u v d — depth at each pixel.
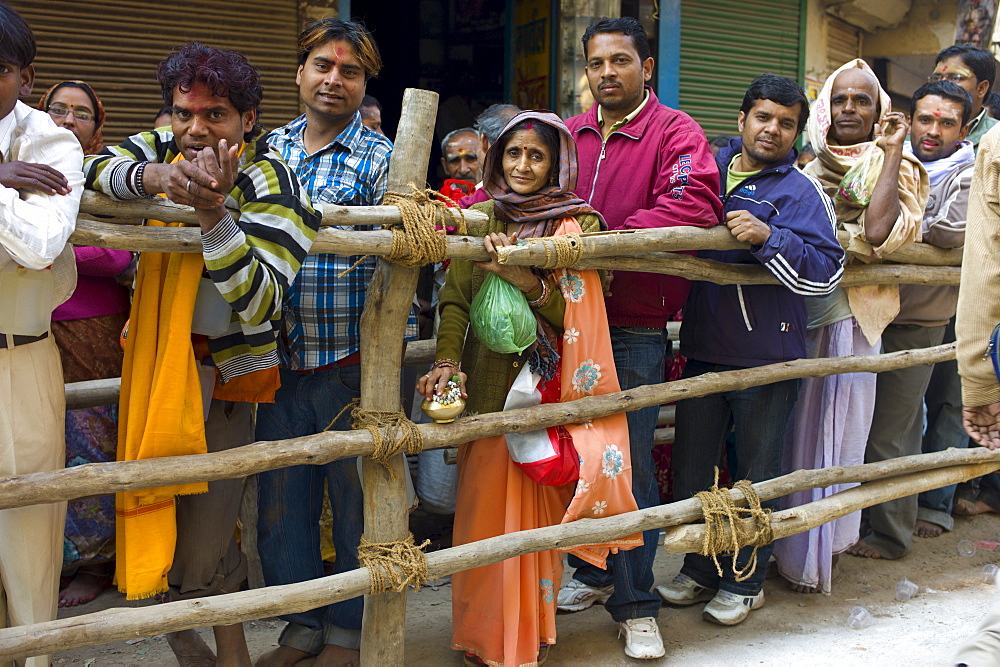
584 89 5.32
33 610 2.23
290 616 2.83
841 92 3.25
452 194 4.15
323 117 2.65
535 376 2.64
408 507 2.65
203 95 2.05
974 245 2.40
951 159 3.68
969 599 3.54
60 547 2.32
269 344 2.30
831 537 3.46
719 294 3.14
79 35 4.22
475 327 2.55
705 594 3.43
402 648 2.55
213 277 2.07
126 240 2.07
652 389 2.78
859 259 3.23
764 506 3.41
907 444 3.91
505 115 3.38
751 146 3.08
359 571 2.39
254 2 4.55
